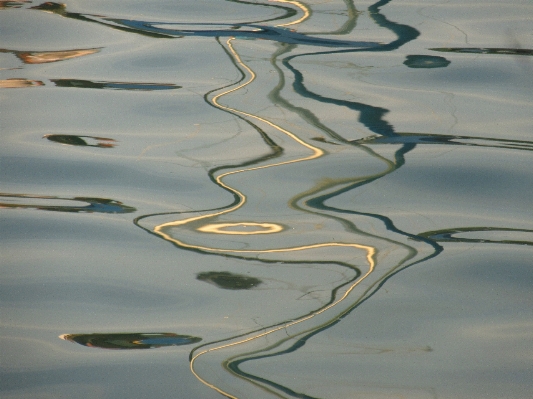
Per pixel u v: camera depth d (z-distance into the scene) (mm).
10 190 7656
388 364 7109
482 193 7645
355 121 7984
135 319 7227
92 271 7367
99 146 7863
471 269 7371
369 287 7324
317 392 7039
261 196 7641
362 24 8719
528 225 7516
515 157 7781
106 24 8750
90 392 7035
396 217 7555
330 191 7660
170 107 8078
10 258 7398
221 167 7770
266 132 7930
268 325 7215
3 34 8625
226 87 8203
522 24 8664
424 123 7965
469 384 7062
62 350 7141
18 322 7211
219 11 8914
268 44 8539
